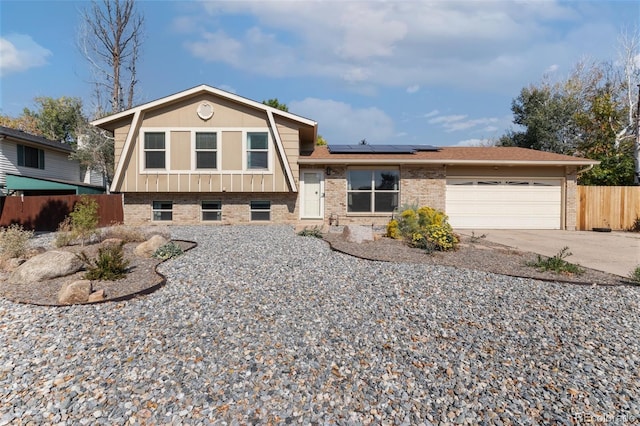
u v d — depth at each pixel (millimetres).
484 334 4230
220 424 2693
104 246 8195
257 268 6754
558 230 15438
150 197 14719
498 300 5355
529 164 15055
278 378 3275
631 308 5145
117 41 24797
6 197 14633
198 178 14391
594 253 9758
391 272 6711
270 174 14508
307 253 8148
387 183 15305
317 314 4699
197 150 14383
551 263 7430
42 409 2809
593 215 15883
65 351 3646
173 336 4000
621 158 19531
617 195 15867
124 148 14016
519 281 6367
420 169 15258
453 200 15500
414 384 3234
